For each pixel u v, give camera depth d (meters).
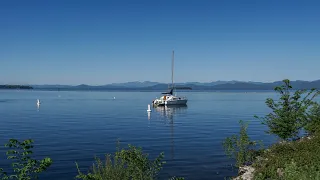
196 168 22.19
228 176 20.19
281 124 19.75
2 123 51.34
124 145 31.38
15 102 121.44
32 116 64.69
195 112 76.88
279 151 17.77
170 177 20.08
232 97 189.00
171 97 98.50
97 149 29.00
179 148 29.64
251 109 87.69
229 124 50.47
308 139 18.77
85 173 20.50
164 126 48.28
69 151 27.97
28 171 11.10
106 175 13.59
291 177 11.90
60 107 95.50
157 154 26.91
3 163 22.88
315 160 14.19
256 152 21.19
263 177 14.17
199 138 35.91
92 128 45.47
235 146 25.44
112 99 157.38
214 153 27.06
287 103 20.38
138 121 55.72
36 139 34.88
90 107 96.00
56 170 21.38
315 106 21.00
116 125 49.38
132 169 13.66
